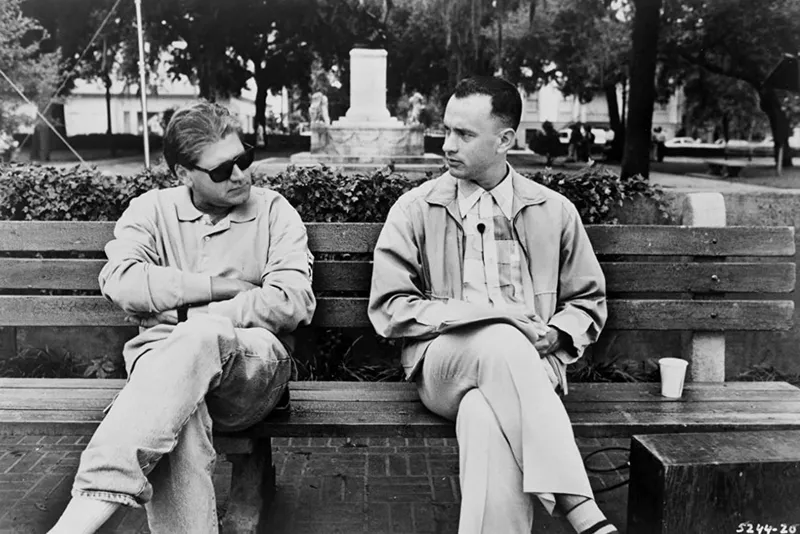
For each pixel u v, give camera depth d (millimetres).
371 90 15758
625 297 4020
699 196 3172
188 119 2471
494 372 2180
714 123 39594
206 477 2148
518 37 23109
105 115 40438
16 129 17375
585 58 24406
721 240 3057
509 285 2594
